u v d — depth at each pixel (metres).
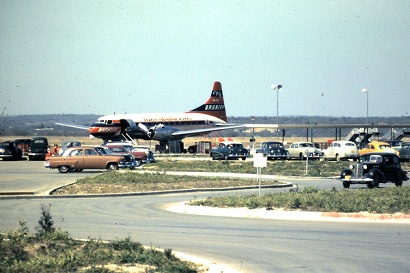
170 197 82.62
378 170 91.12
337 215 58.88
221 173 126.19
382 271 36.03
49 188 91.75
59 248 40.09
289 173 126.25
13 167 151.62
